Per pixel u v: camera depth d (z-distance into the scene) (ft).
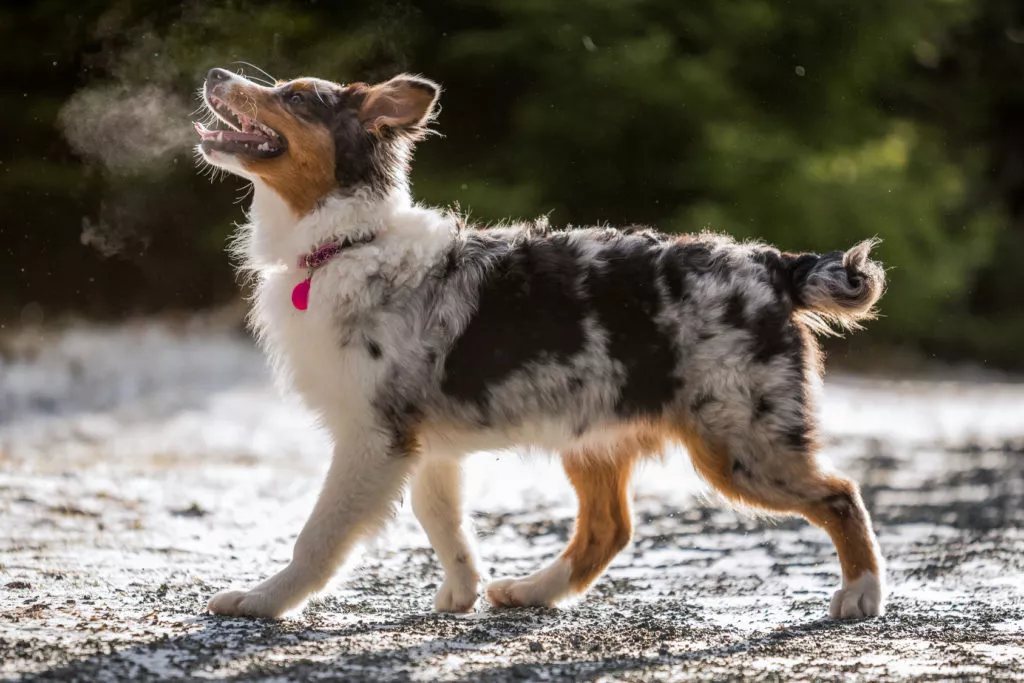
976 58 146.92
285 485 43.11
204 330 102.01
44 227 108.88
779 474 25.70
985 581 29.40
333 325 25.49
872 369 112.47
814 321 27.43
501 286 25.85
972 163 140.15
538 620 24.94
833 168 115.55
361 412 25.41
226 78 26.63
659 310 25.64
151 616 23.71
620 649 21.94
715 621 24.88
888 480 48.47
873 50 123.75
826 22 121.49
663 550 34.12
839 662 20.93
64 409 64.75
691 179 113.09
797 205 110.93
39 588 26.11
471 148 115.65
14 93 108.99
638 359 25.67
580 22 112.06
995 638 22.94
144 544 32.09
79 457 49.75
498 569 31.09
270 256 26.84
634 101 112.06
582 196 115.65
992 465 52.90
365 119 26.66
